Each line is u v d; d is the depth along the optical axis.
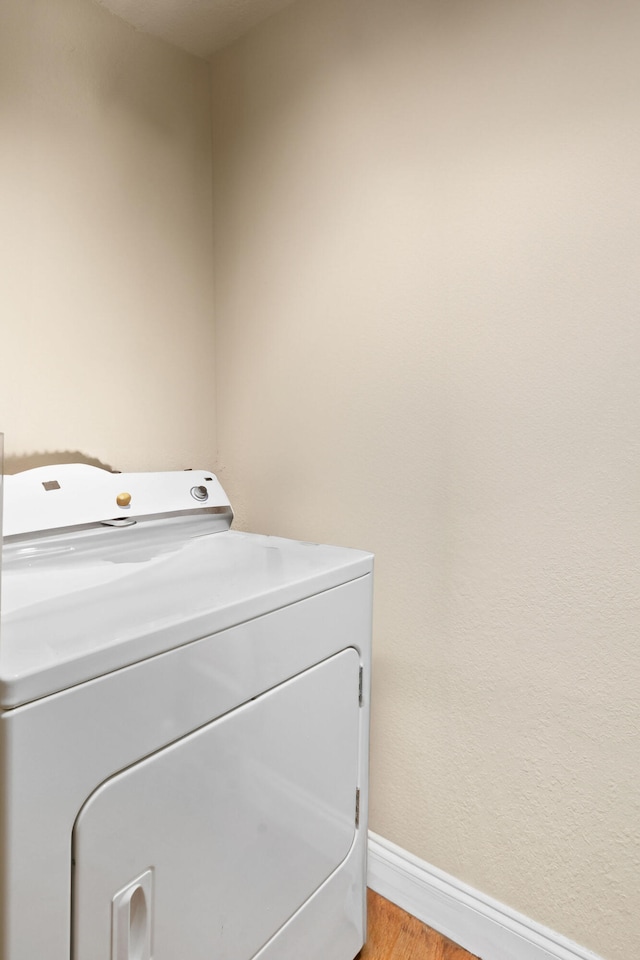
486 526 1.40
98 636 0.81
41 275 1.54
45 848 0.72
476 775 1.44
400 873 1.58
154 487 1.54
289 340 1.78
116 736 0.80
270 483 1.87
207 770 0.94
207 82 1.94
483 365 1.38
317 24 1.64
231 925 1.00
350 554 1.35
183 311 1.90
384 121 1.52
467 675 1.45
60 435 1.60
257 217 1.84
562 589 1.29
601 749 1.25
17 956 0.70
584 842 1.28
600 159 1.19
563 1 1.22
